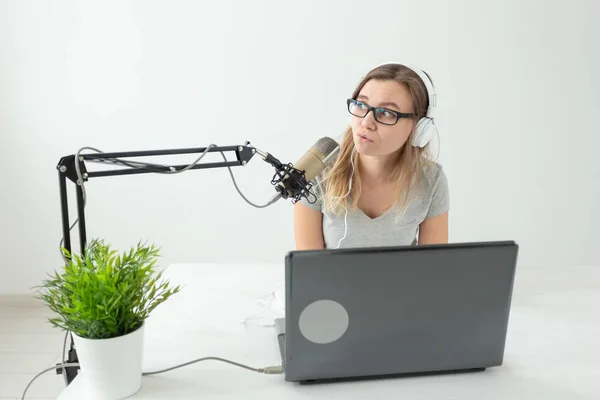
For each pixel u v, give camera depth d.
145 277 1.04
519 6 2.61
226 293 1.53
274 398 1.04
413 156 1.58
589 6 2.61
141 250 1.06
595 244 2.90
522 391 1.07
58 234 2.83
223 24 2.62
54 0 2.56
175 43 2.63
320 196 1.63
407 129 1.42
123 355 1.00
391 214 1.62
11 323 2.76
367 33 2.64
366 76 1.45
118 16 2.60
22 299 2.92
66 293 1.00
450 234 2.90
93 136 2.73
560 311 1.43
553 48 2.66
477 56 2.66
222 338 1.27
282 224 2.86
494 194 2.84
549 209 2.86
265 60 2.66
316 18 2.62
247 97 2.70
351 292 1.00
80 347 0.98
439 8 2.61
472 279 1.03
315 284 0.98
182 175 2.78
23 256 2.86
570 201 2.85
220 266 1.75
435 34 2.64
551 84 2.70
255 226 2.86
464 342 1.08
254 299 1.50
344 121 2.73
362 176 1.61
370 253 0.98
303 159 1.28
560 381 1.10
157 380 1.10
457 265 1.01
